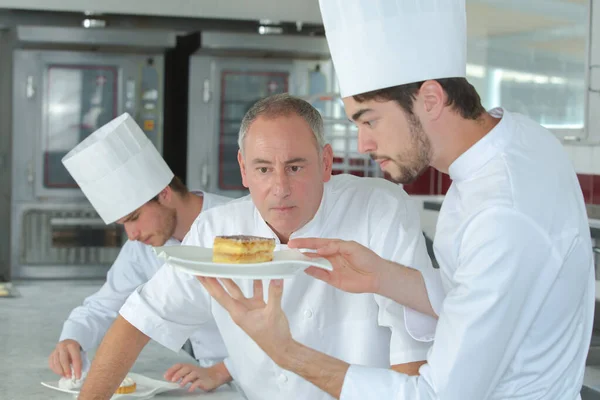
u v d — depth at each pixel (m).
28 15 4.05
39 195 4.02
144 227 2.00
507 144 1.08
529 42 3.04
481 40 3.37
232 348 1.57
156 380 1.66
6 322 2.27
